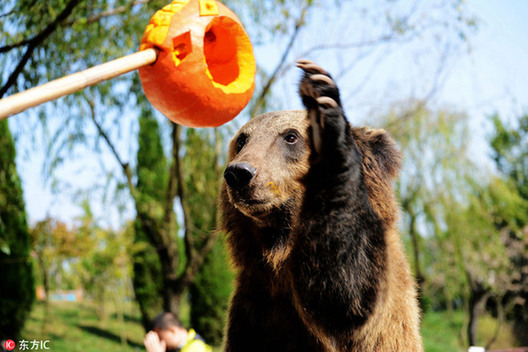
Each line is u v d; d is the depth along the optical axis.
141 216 12.84
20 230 15.34
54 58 8.03
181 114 2.16
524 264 24.50
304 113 3.29
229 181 2.95
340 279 2.76
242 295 3.33
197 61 2.05
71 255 21.14
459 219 19.86
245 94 2.29
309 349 3.10
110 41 9.05
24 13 6.95
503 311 27.17
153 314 23.17
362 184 2.87
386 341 3.09
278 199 3.03
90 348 20.28
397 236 3.42
